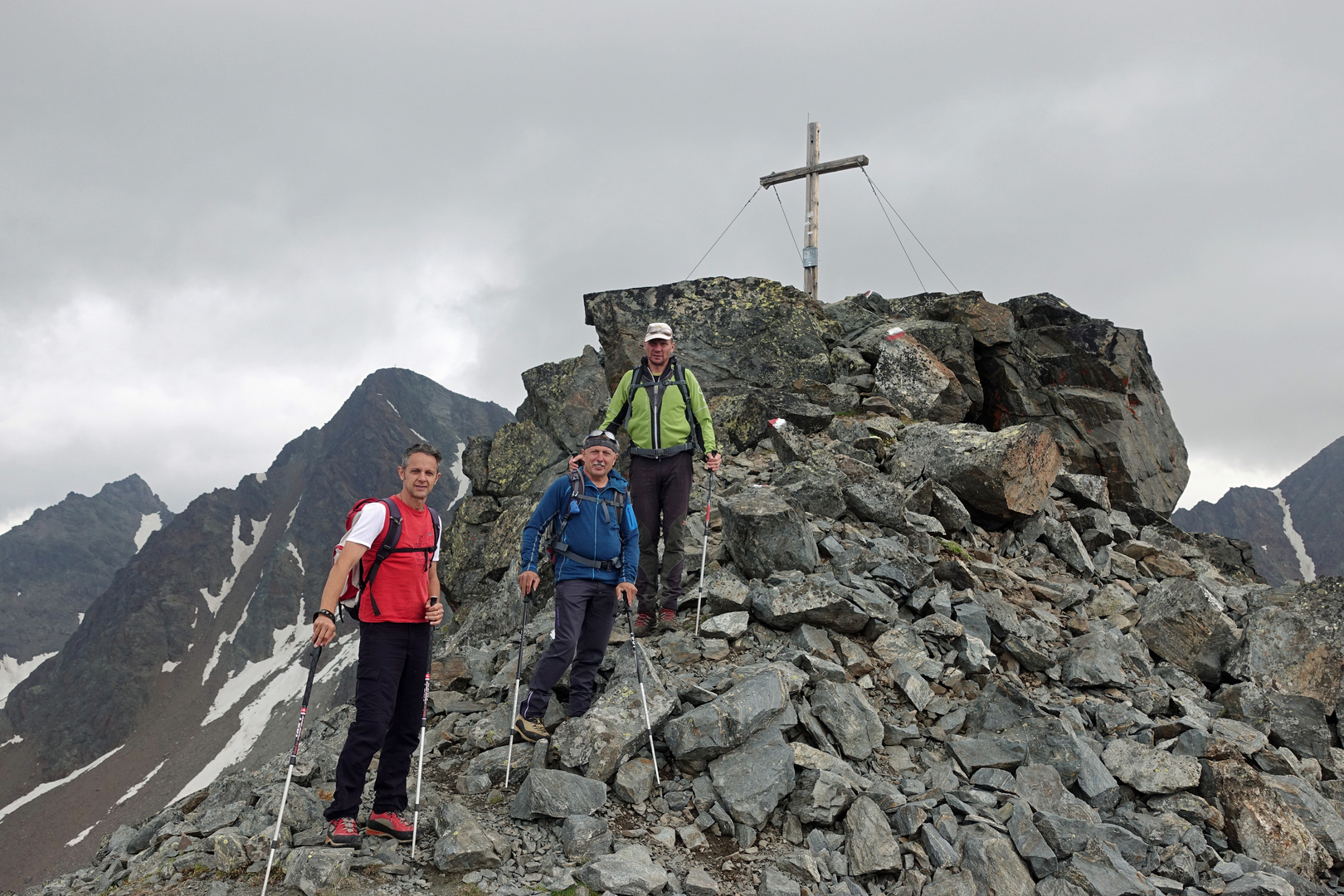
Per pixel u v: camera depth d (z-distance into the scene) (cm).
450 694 861
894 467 1266
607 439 705
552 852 554
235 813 611
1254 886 575
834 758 649
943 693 784
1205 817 664
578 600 686
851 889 536
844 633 834
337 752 719
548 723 715
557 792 585
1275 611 928
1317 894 604
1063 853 587
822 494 1062
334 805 541
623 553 706
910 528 1045
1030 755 691
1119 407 1738
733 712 634
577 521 698
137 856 589
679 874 541
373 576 548
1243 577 1471
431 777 682
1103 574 1152
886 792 618
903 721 732
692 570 980
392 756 563
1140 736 754
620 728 638
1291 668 886
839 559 934
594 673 709
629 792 609
